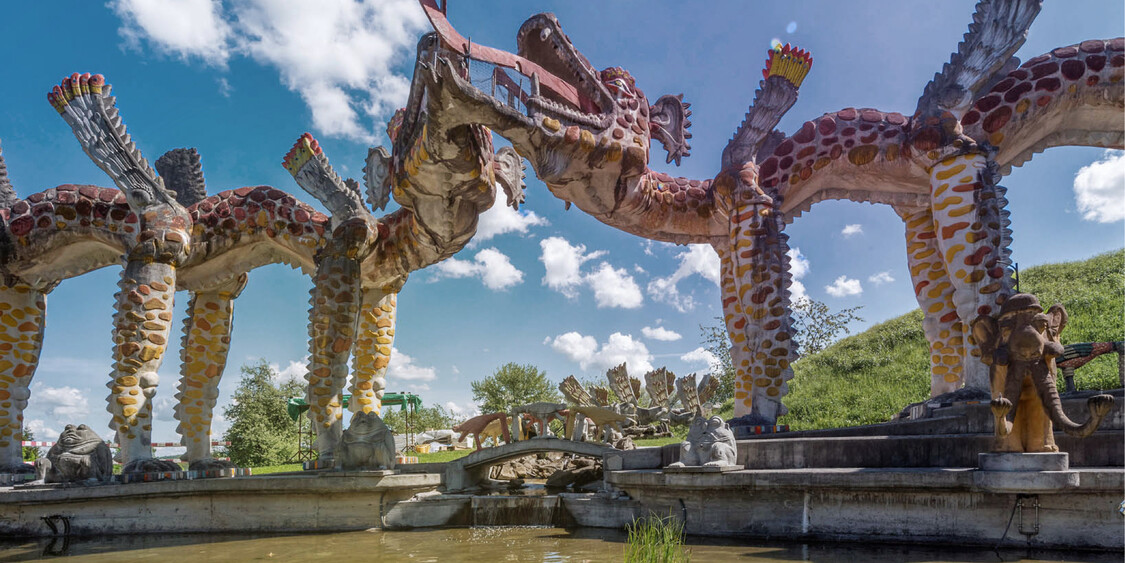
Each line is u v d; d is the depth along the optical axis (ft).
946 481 25.17
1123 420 28.12
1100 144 41.91
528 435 59.93
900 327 92.32
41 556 32.58
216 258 48.29
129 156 45.14
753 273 39.75
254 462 104.32
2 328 48.98
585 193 41.68
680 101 45.39
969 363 35.12
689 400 69.62
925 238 46.01
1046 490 23.31
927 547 25.31
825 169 42.39
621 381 74.02
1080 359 34.53
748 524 28.86
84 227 46.91
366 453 39.09
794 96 42.96
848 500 27.22
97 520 40.40
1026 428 24.73
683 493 30.63
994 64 38.78
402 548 30.55
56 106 45.68
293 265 50.52
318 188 46.80
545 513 37.06
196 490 38.70
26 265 48.65
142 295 43.01
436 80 32.42
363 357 52.13
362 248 46.24
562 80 40.09
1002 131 38.99
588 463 54.49
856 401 71.46
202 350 51.19
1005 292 34.83
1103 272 83.56
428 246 45.11
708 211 45.70
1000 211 36.35
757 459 32.07
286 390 118.52
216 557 30.04
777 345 38.75
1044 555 23.43
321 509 38.11
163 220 44.42
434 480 39.60
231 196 48.39
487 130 39.34
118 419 41.60
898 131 40.93
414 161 37.52
